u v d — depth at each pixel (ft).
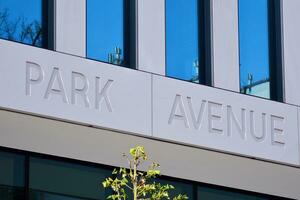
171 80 72.38
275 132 76.02
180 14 75.77
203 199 77.41
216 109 73.82
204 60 76.38
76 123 69.21
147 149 73.10
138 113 70.85
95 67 69.82
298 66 79.77
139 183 60.49
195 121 72.84
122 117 70.23
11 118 68.33
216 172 76.59
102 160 72.59
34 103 67.36
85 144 71.51
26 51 67.51
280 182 79.25
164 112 71.77
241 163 76.28
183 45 75.56
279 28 79.71
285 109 76.84
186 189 76.64
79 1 71.67
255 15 79.05
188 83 73.00
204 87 73.61
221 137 73.67
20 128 69.26
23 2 70.54
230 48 77.10
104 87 69.92
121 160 72.69
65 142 71.00
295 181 79.46
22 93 67.00
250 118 75.10
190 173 75.77
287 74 79.25
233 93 74.74
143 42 73.51
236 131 74.33
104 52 72.38
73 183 72.64
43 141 70.59
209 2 76.89
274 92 79.15
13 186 70.74
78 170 72.95
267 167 77.30
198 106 73.15
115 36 73.05
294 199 80.38
